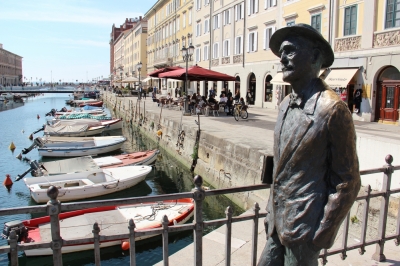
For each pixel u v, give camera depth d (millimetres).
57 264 2711
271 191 2873
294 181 2441
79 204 2725
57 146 21859
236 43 35219
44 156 20922
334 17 21609
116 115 49094
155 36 72500
